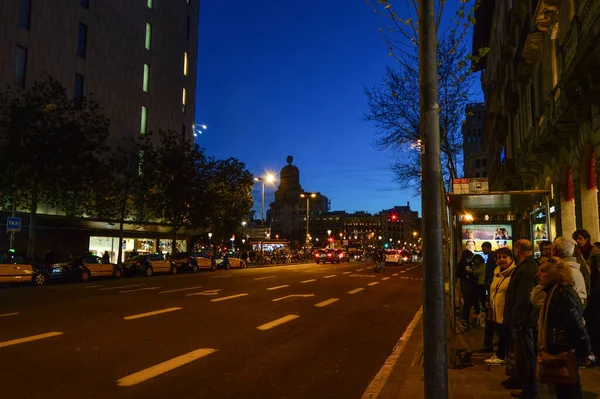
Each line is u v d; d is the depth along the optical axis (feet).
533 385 18.04
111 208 116.47
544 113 58.90
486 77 144.87
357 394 21.13
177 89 165.07
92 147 94.99
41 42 113.29
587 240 25.18
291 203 605.73
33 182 89.92
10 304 49.03
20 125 86.02
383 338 34.73
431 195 13.85
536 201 40.16
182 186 127.34
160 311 44.91
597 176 41.68
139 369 24.31
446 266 40.88
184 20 171.01
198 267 124.06
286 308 49.49
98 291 64.90
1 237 105.91
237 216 161.27
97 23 130.62
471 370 24.29
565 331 14.48
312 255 235.61
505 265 23.35
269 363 26.48
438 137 14.16
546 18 56.18
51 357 26.27
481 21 126.52
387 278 100.58
